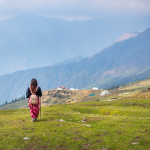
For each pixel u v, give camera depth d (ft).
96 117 66.03
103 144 35.68
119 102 164.96
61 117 68.08
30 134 39.88
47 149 32.53
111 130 45.60
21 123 51.13
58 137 38.52
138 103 145.69
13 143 34.60
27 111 107.65
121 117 64.39
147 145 35.19
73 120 64.34
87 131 43.62
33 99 50.26
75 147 33.81
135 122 54.34
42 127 46.14
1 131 42.45
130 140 37.96
